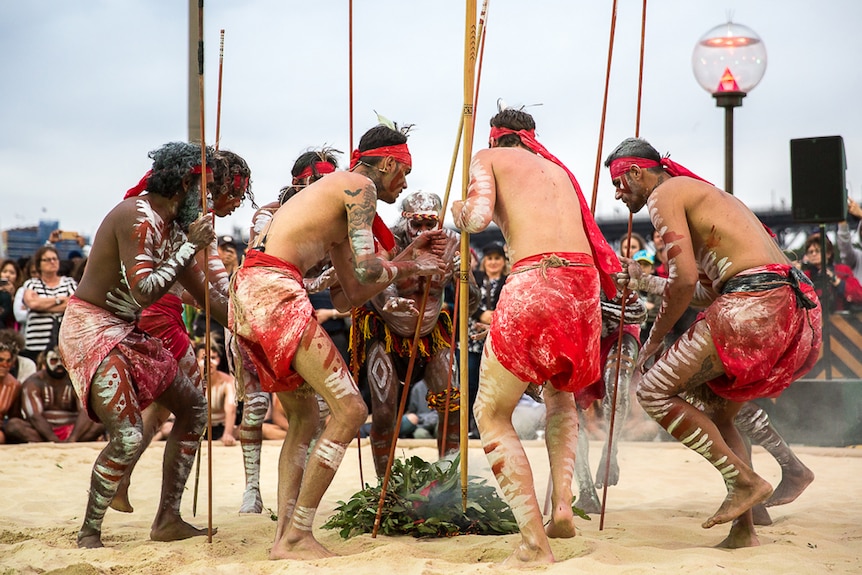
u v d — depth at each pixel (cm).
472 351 1039
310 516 490
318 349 484
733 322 494
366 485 580
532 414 1111
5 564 484
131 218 520
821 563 469
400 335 643
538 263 460
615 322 657
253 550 524
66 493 780
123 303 531
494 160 489
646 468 889
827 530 580
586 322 462
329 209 500
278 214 507
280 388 497
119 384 515
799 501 704
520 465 459
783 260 525
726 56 1013
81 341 521
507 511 570
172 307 611
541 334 453
